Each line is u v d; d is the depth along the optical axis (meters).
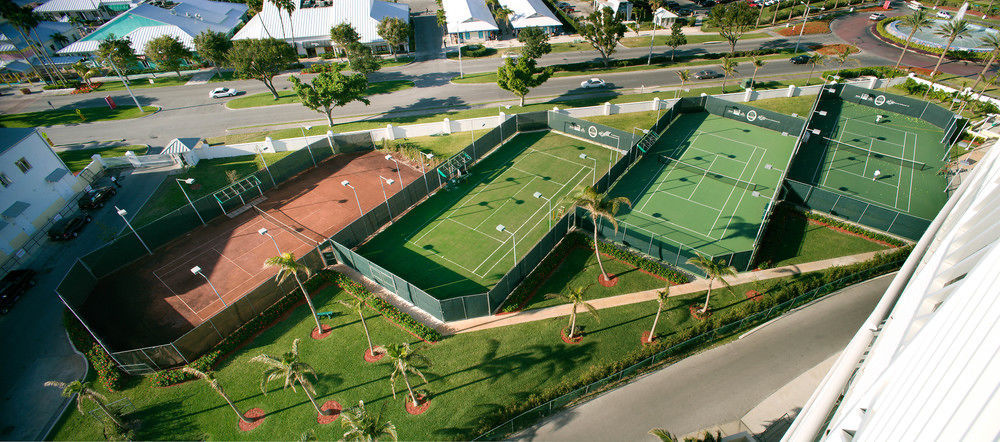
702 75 77.75
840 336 34.56
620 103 70.62
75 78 89.88
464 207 50.22
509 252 43.69
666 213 47.59
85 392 28.81
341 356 35.00
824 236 44.00
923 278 18.39
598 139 60.72
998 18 99.69
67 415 31.95
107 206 52.84
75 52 90.94
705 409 30.33
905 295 19.52
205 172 58.06
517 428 29.91
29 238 48.00
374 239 46.19
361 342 36.03
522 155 59.12
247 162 59.81
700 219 46.59
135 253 44.66
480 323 37.25
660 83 77.31
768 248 42.47
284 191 54.44
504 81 66.88
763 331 35.31
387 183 55.09
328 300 39.94
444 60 91.69
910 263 26.06
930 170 52.28
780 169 53.75
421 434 29.70
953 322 13.49
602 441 28.91
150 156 59.56
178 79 87.81
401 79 84.06
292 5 87.25
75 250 46.81
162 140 66.31
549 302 38.84
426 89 79.69
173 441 30.11
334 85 61.97
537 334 36.00
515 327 36.66
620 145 59.03
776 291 38.44
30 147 49.72
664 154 57.78
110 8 117.69
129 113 74.56
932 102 62.09
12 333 38.22
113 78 88.62
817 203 46.59
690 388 31.66
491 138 59.72
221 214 50.81
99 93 82.94
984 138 55.72
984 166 23.27
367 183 55.34
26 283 41.97
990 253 13.81
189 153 58.66
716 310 37.12
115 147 64.56
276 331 37.34
